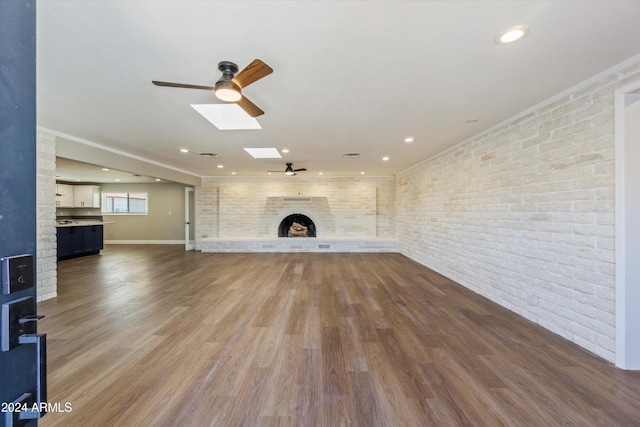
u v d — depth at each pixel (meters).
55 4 1.29
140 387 1.77
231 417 1.52
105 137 3.68
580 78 2.10
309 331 2.59
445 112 2.80
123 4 1.30
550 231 2.51
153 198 9.29
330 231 7.70
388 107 2.66
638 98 1.89
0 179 0.69
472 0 1.29
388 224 7.76
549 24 1.47
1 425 0.70
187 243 7.77
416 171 5.90
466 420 1.49
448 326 2.68
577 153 2.24
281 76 2.03
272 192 7.68
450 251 4.43
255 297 3.60
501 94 2.38
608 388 1.74
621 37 1.59
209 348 2.27
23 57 0.74
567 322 2.36
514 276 2.99
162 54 1.73
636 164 1.91
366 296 3.63
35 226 0.78
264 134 3.55
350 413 1.55
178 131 3.40
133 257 6.68
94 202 9.04
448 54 1.76
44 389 0.77
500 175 3.18
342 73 2.00
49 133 3.43
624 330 1.93
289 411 1.56
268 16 1.39
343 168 6.45
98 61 1.80
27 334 0.74
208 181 7.74
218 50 1.69
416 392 1.72
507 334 2.49
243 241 7.43
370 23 1.46
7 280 0.70
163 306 3.26
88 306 3.25
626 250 1.92
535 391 1.73
